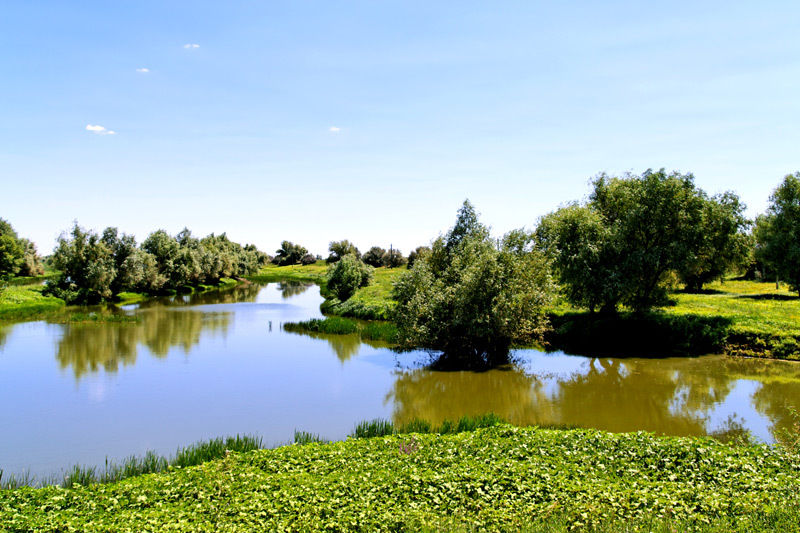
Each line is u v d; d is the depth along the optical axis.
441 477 12.63
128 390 27.02
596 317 41.88
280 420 22.34
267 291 101.19
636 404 24.59
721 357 34.53
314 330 46.53
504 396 26.44
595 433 16.17
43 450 18.92
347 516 10.67
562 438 15.84
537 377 30.34
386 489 12.15
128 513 11.11
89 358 35.00
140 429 21.17
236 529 10.23
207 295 90.00
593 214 39.78
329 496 11.75
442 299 32.69
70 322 51.44
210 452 16.06
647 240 39.47
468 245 36.03
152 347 39.00
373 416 22.94
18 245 90.00
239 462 14.52
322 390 27.30
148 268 83.06
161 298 82.69
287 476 13.27
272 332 46.12
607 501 11.17
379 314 53.34
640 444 14.88
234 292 97.69
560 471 12.90
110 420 22.27
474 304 31.89
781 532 9.19
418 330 32.22
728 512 10.51
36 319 53.16
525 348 38.72
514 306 31.38
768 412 22.69
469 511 11.09
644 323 38.72
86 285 70.75
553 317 44.62
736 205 39.41
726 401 24.62
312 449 15.62
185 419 22.42
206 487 12.49
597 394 26.61
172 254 92.19
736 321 37.44
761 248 60.03
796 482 11.87
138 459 17.92
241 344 40.44
